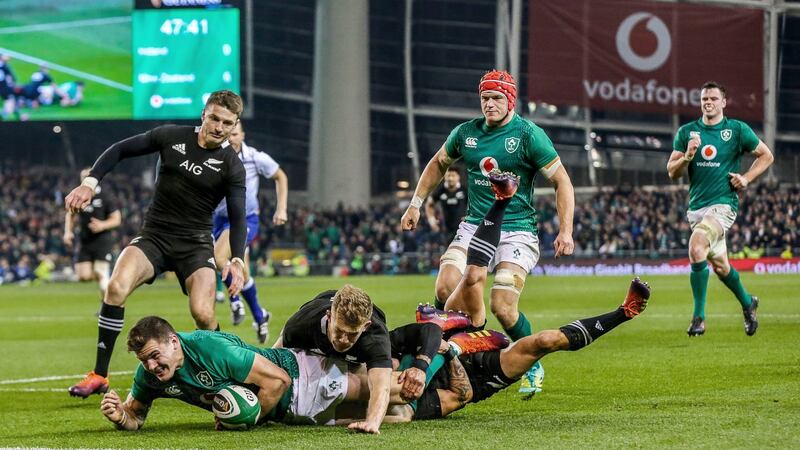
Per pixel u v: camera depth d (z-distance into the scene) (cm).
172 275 9688
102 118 8100
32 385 2509
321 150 11906
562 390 2127
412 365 1611
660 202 10238
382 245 10262
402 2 12612
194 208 2122
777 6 10694
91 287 8575
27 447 1545
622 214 10038
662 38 10550
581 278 8062
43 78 8175
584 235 9681
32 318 4862
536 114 12462
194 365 1616
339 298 1538
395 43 12762
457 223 4009
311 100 12875
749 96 10656
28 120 8200
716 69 10619
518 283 2070
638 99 10588
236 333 3812
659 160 12325
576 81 10550
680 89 10588
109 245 4953
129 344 1560
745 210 9744
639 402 1902
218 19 7644
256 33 12631
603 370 2427
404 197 13138
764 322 3544
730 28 10556
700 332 2961
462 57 12781
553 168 2055
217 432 1636
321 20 11819
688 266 9088
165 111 7719
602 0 10475
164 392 1669
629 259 9275
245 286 3269
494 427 1605
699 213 2986
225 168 2100
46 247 10381
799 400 1814
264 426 1686
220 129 2045
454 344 1708
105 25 8062
